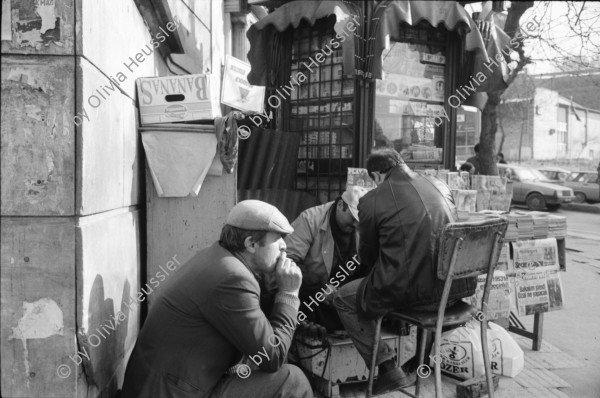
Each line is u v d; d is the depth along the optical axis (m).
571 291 6.02
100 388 2.20
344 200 3.23
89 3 2.02
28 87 1.90
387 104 4.70
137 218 2.98
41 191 1.92
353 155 4.61
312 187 4.97
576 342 4.29
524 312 3.85
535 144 35.16
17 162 1.90
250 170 4.29
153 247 3.07
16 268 1.92
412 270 2.63
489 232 2.65
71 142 1.93
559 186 16.42
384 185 2.85
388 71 4.68
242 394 2.19
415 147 4.84
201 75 3.00
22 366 1.94
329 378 3.19
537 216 4.00
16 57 1.90
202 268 2.18
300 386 2.24
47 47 1.91
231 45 7.67
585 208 16.95
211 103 3.00
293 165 4.68
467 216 3.89
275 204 4.31
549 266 3.96
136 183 2.93
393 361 2.95
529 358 3.89
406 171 2.90
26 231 1.92
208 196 3.06
